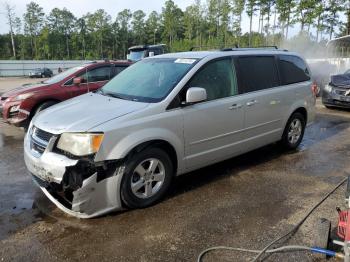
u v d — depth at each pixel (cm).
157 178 411
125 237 346
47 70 4709
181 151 427
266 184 476
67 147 358
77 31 9181
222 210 400
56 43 8800
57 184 359
